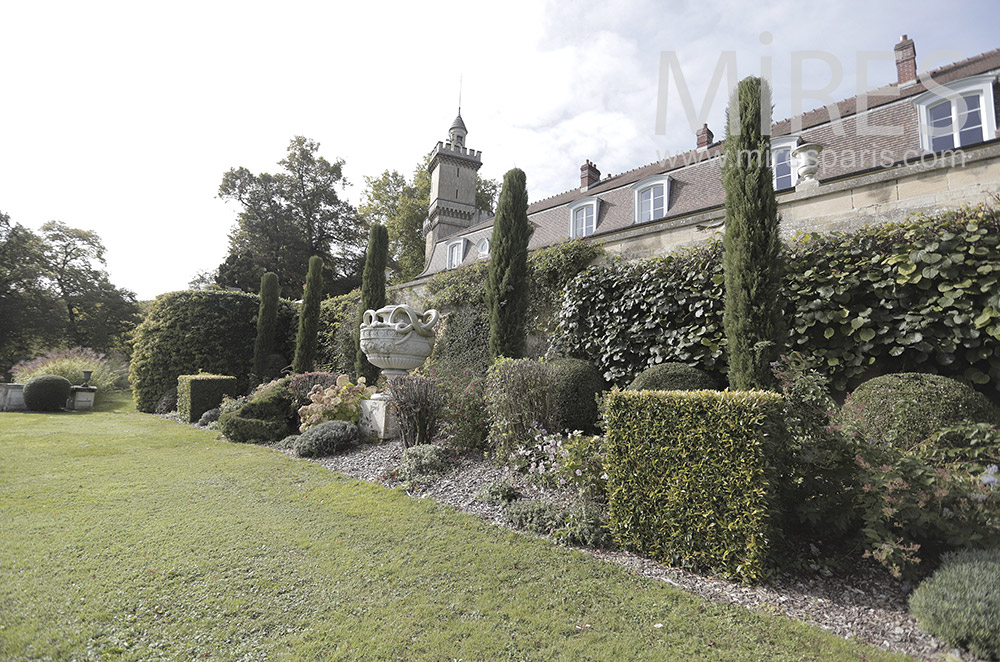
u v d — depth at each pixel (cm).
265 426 798
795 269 573
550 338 845
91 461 609
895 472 284
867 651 213
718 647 215
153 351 1405
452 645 214
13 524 363
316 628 226
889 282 506
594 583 280
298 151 3266
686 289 666
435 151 3175
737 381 484
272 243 3108
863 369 511
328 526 371
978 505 271
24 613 233
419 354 802
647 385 577
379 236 1230
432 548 329
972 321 459
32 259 2870
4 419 1048
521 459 504
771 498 290
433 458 543
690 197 1236
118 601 248
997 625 209
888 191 630
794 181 1065
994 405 408
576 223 1556
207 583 271
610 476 346
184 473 550
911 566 275
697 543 304
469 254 2116
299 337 1372
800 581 286
